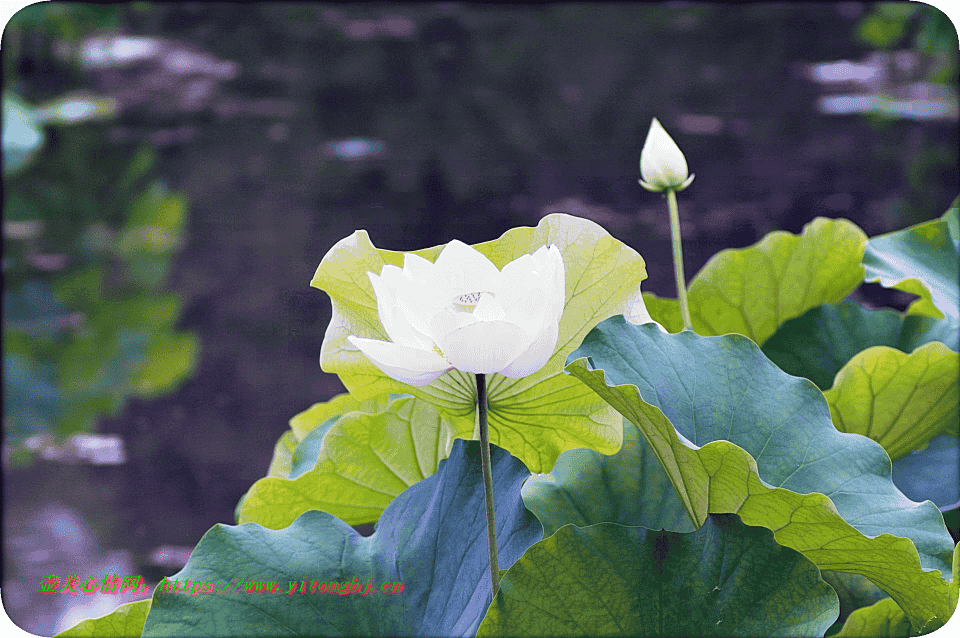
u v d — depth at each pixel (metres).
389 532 4.41
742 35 27.80
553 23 28.16
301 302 25.59
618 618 4.25
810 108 27.08
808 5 27.08
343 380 4.41
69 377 18.22
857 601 4.53
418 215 27.95
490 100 28.05
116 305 20.38
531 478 4.54
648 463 4.54
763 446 4.42
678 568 4.25
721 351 4.47
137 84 25.31
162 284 22.86
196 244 25.42
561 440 4.48
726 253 4.94
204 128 27.08
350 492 4.62
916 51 24.62
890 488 4.41
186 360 21.36
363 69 28.05
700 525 4.41
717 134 27.25
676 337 4.46
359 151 27.83
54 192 21.50
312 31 27.91
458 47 28.25
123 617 4.42
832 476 4.41
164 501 19.61
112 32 24.62
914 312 4.95
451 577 4.35
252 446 22.06
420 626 4.33
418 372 4.24
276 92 28.00
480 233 27.89
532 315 4.22
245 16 27.95
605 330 4.40
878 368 4.63
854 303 4.91
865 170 25.69
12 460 17.22
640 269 4.43
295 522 4.40
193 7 27.45
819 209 25.98
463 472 4.41
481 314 4.29
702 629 4.24
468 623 4.30
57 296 19.23
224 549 4.36
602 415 4.44
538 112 28.09
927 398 4.66
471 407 4.43
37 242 20.12
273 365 24.17
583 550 4.25
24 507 17.36
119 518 18.36
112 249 22.00
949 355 4.60
